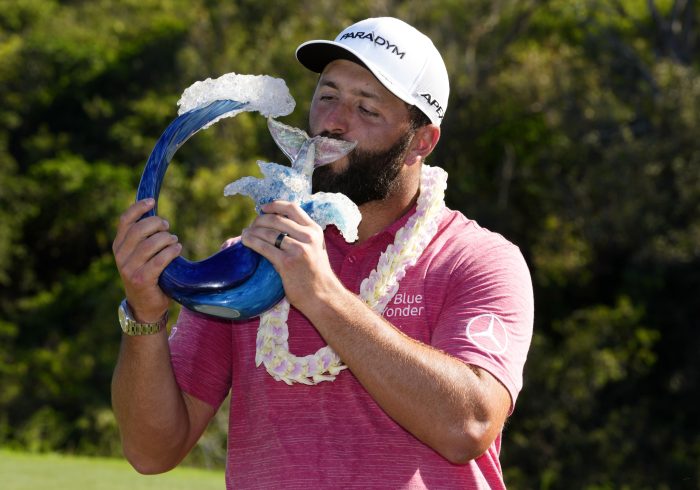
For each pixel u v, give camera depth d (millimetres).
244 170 51906
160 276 6238
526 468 49281
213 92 6605
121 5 82562
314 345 6898
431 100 7059
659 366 55594
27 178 69188
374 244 7234
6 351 58750
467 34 59281
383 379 6145
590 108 56031
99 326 56750
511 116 58125
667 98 54125
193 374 7398
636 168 53219
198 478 24344
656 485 49156
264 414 6914
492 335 6621
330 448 6668
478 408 6277
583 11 60625
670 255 51312
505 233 57594
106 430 51312
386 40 7004
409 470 6594
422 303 6918
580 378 49906
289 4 67438
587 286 57688
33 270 70500
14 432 52562
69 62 75875
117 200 68000
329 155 6773
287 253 6039
